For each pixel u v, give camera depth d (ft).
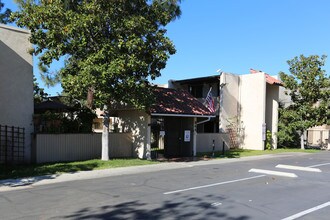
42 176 42.65
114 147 64.75
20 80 54.95
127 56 50.21
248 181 40.09
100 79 47.78
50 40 50.21
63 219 23.66
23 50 55.47
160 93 71.82
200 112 71.36
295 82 94.22
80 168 48.80
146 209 26.40
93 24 49.96
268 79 98.43
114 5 51.21
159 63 56.08
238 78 98.48
